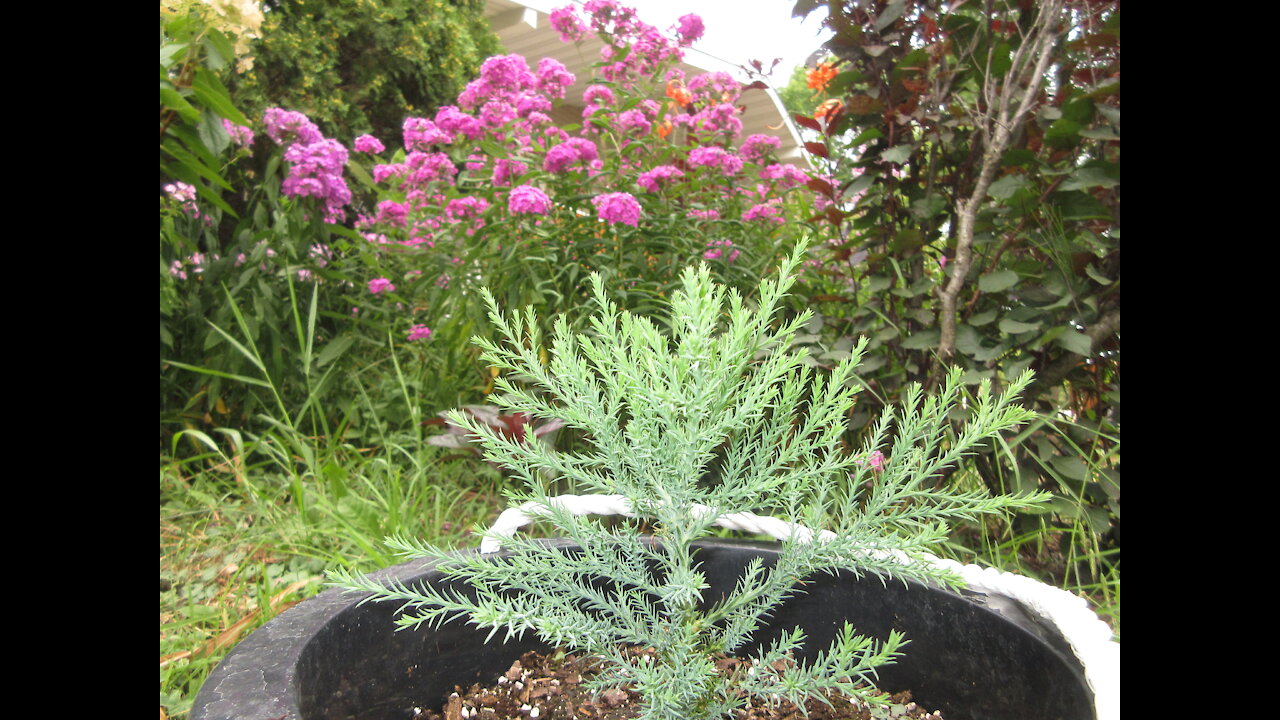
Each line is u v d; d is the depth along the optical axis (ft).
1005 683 2.54
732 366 2.46
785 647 2.49
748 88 8.74
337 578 2.37
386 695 2.68
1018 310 5.91
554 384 2.63
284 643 2.26
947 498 2.48
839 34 6.30
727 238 9.30
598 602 2.64
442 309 9.62
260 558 6.57
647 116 10.31
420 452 7.43
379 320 10.51
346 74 22.25
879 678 2.88
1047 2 5.36
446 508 7.60
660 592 2.56
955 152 6.51
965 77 6.34
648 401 2.41
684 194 9.54
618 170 9.63
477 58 24.77
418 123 10.55
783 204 9.56
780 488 3.01
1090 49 5.52
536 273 8.29
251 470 8.73
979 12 6.39
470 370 9.18
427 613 2.33
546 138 9.91
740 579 2.89
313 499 7.30
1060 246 5.73
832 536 2.65
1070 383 6.22
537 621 2.35
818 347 6.40
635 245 8.49
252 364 9.00
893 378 6.61
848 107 6.49
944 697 2.72
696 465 2.47
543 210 8.04
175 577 6.14
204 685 2.00
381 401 9.77
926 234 6.59
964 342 5.91
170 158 7.64
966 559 5.87
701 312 2.33
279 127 9.60
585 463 2.74
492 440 2.69
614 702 2.82
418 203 10.60
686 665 2.44
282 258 9.13
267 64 19.48
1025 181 5.62
